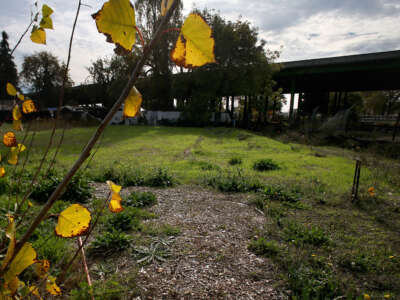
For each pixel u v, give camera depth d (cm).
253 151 1198
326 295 248
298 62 2972
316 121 2138
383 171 774
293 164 887
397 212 477
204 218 440
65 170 593
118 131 2098
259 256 324
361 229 411
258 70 2512
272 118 4353
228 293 256
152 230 381
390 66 2497
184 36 35
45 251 274
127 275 275
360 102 5097
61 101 56
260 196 548
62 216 49
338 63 2716
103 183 620
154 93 3042
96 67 3228
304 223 429
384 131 2473
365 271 299
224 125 2928
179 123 2831
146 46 38
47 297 193
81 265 270
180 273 285
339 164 900
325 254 333
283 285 271
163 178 645
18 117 65
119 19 36
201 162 876
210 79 2427
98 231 365
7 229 53
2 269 51
